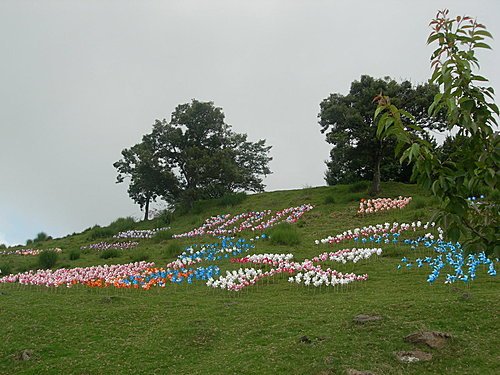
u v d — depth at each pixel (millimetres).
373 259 22656
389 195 37344
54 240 45688
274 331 13875
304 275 19531
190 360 12859
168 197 51031
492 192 5488
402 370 10938
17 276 23859
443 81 5148
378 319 13383
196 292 19875
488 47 5145
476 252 5199
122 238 39938
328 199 38906
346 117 35531
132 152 50156
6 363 13320
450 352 11414
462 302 14039
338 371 11086
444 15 5293
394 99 32875
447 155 5633
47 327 15625
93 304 18234
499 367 10570
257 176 60531
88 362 13055
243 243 29469
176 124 50438
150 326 15438
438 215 5137
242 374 11523
